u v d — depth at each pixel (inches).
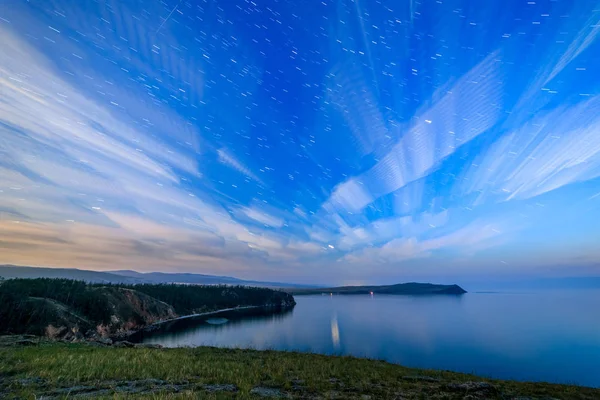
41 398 443.5
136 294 6811.0
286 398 499.2
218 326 6112.2
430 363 3203.7
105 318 4945.9
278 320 7249.0
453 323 6722.4
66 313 4227.4
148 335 4901.6
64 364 647.1
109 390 498.0
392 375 761.6
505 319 7509.8
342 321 7047.2
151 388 524.4
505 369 3085.6
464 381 716.7
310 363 863.1
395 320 7298.2
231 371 673.6
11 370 593.6
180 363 738.2
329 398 518.0
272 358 917.2
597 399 609.6
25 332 3444.9
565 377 2839.6
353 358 1069.8
